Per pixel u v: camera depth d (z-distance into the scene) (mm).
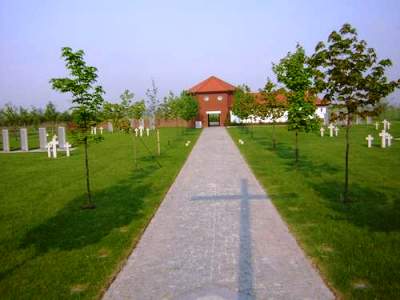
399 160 15773
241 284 5094
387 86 8680
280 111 21922
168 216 8570
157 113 31453
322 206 8930
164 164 17016
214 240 6852
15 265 6137
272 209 8844
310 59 9344
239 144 25984
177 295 4859
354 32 8742
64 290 5180
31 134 45969
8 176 15211
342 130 35375
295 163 15773
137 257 6219
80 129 10008
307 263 5730
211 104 58375
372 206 8812
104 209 9469
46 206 10078
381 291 4777
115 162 18391
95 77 9836
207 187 11555
